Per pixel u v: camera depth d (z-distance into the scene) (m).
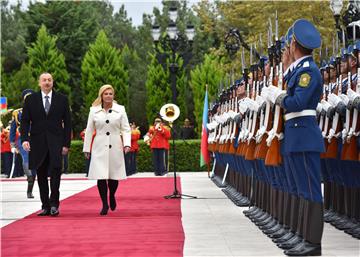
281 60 10.26
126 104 47.62
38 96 13.84
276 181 10.71
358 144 10.26
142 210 14.51
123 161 14.16
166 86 45.94
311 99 8.81
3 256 9.02
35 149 13.68
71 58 53.56
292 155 8.99
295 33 8.95
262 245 9.70
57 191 13.69
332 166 11.66
